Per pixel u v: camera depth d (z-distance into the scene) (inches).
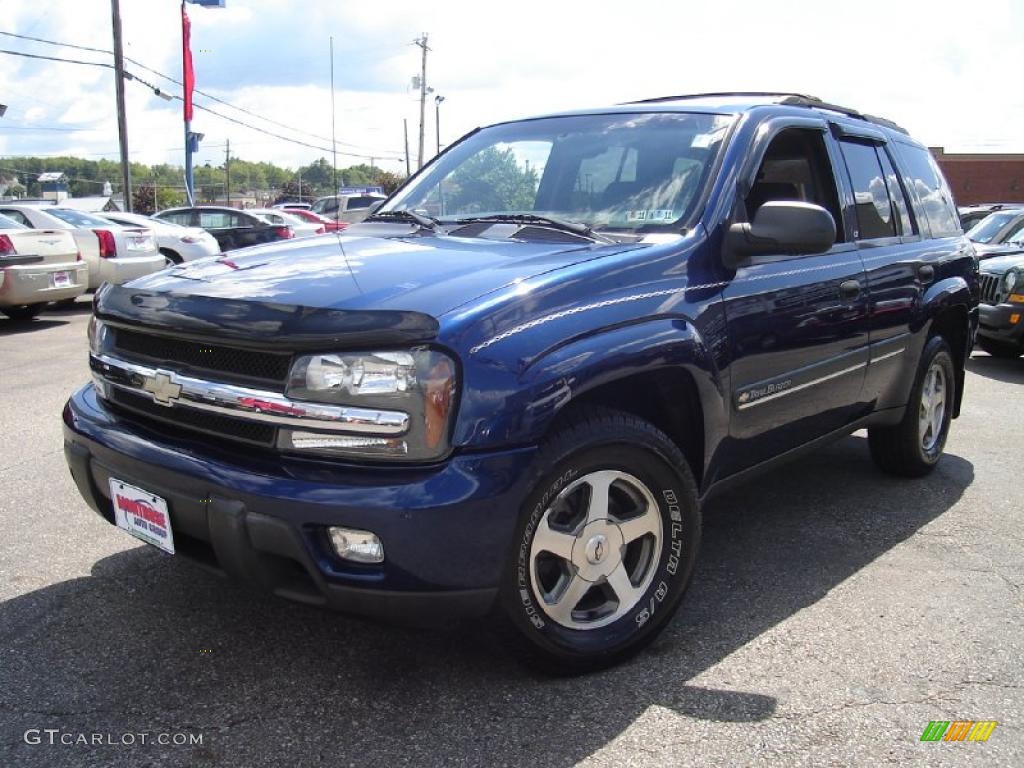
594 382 102.3
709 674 113.0
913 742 99.3
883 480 195.9
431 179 161.3
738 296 125.2
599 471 106.8
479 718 102.4
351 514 91.5
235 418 99.8
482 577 96.4
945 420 201.5
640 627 114.4
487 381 94.4
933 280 180.1
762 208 122.8
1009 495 186.7
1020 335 337.4
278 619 125.2
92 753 95.0
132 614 126.2
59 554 146.6
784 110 148.8
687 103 152.4
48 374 305.3
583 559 107.7
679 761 95.2
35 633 120.5
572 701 106.3
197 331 101.2
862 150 170.1
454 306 96.7
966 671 114.7
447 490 92.2
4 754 94.5
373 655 116.2
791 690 109.5
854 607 132.7
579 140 148.0
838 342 148.3
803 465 206.8
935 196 197.9
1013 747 98.7
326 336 93.4
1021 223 452.1
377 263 113.7
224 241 705.6
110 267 491.5
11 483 183.3
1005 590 139.4
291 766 93.6
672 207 128.3
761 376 130.7
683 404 121.0
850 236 158.7
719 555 152.6
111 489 111.0
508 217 136.6
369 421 92.9
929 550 155.6
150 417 110.0
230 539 96.7
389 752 96.2
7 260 413.4
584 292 106.4
